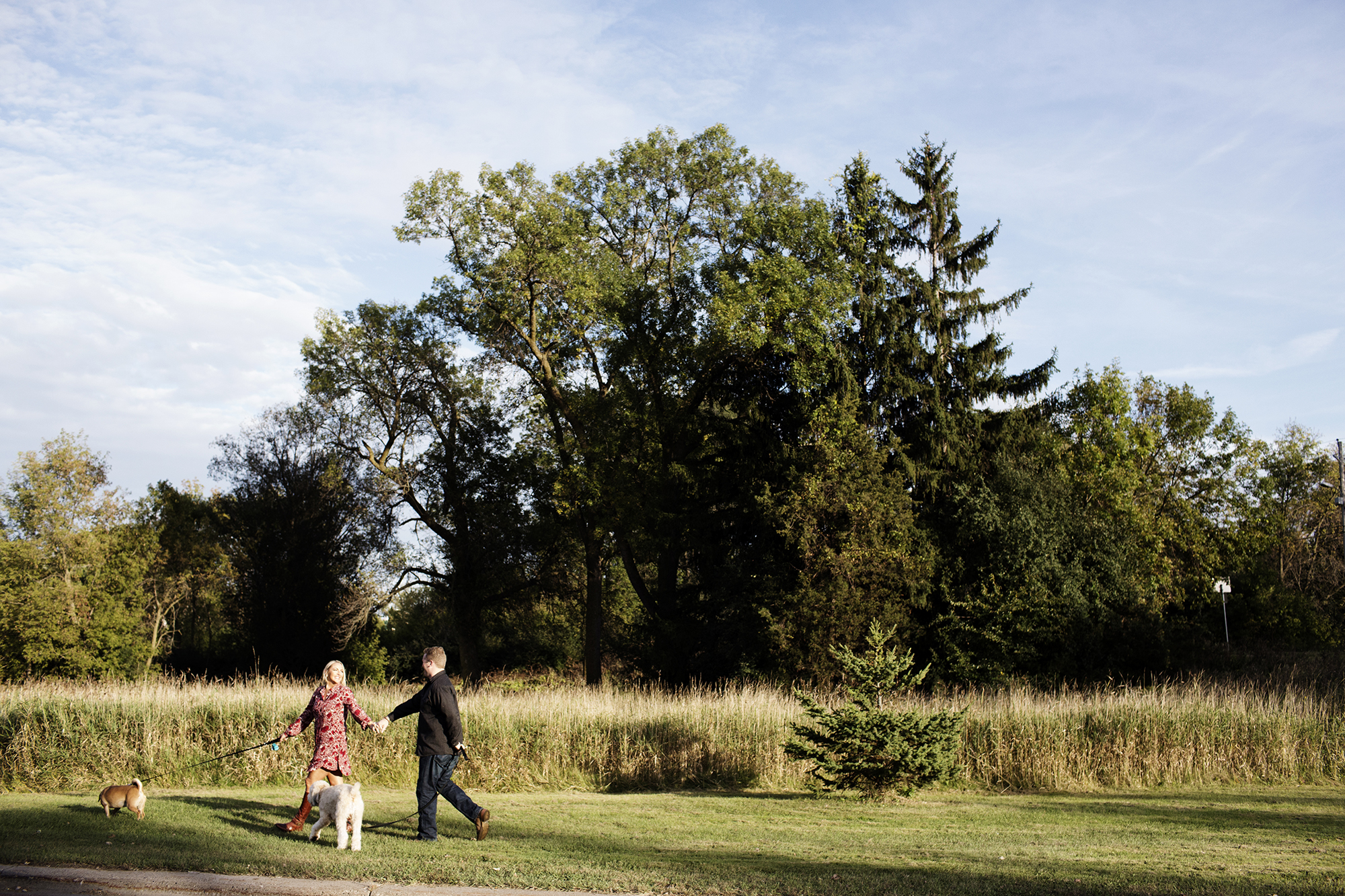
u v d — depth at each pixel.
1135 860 8.04
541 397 38.06
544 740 15.34
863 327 32.47
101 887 6.46
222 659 47.47
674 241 36.59
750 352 33.47
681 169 35.78
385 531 38.31
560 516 37.16
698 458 35.94
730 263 34.72
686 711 16.31
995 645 27.38
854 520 27.11
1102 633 27.67
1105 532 29.62
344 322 37.28
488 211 33.03
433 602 47.94
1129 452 38.03
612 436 32.94
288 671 44.22
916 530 28.89
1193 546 39.62
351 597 39.75
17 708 14.95
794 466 29.03
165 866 7.10
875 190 33.72
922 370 32.28
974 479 30.83
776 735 15.60
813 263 33.50
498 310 34.34
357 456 40.03
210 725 15.22
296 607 44.41
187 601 56.44
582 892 6.54
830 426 29.11
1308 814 11.57
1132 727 15.44
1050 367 31.77
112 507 47.91
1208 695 18.27
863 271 32.53
